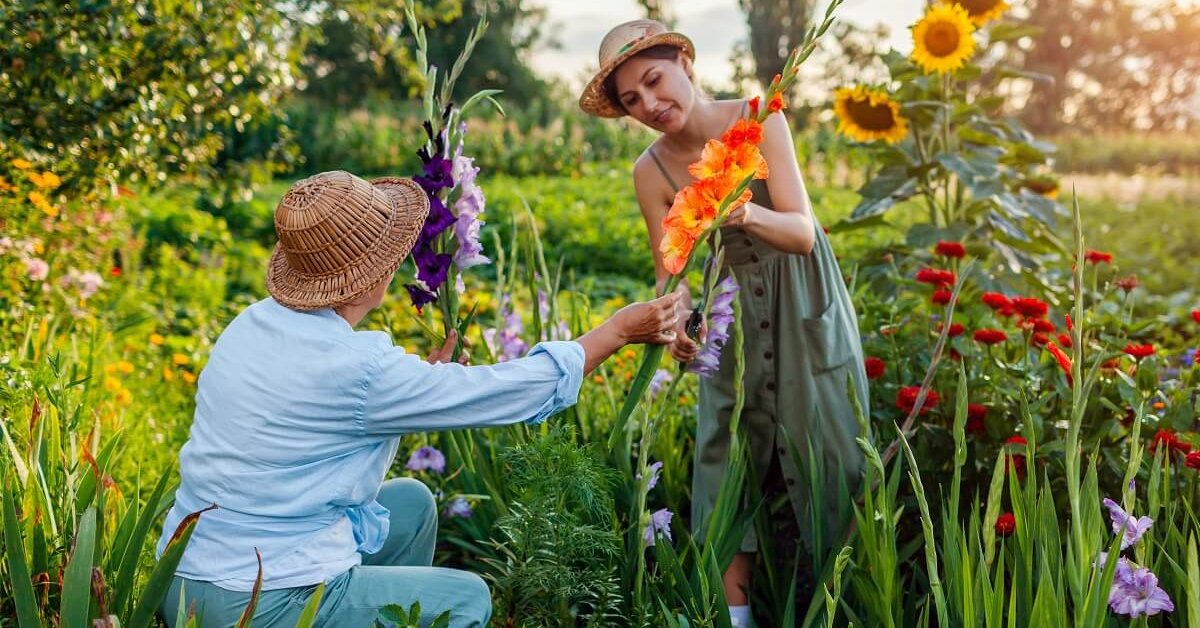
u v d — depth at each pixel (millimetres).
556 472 2322
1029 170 4715
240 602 1837
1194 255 8859
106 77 3916
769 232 2379
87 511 1723
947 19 3900
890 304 3396
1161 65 43500
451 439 3064
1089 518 1796
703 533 2652
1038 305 2791
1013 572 1898
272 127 14789
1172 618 2025
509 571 2467
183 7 4141
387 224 1930
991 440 2734
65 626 1681
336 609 1913
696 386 3898
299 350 1848
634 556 2520
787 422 2648
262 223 10219
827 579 2359
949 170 4121
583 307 3395
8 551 1755
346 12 5531
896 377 3066
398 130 20172
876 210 4395
